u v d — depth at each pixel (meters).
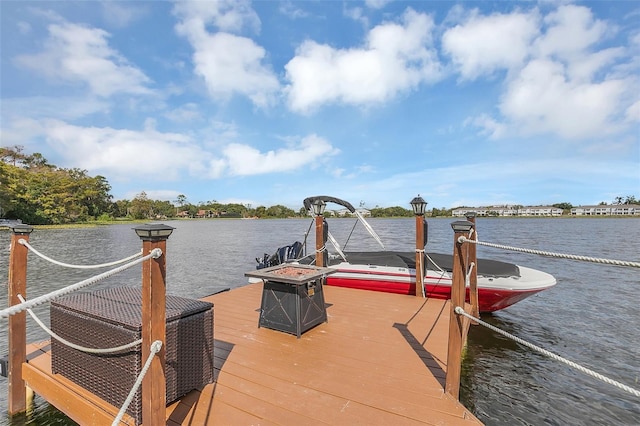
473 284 4.96
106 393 1.94
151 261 1.57
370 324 3.59
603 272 10.81
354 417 1.89
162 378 1.62
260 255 16.44
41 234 30.44
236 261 14.54
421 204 4.82
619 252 16.02
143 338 1.59
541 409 3.49
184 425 1.80
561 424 3.26
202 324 2.22
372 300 4.64
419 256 4.88
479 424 1.82
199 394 2.14
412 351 2.86
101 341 1.95
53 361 2.35
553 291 8.30
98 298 2.36
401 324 3.59
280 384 2.28
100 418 1.86
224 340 3.12
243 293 5.11
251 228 47.53
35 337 5.49
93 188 56.62
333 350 2.88
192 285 9.89
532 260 13.82
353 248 18.09
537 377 4.12
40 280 10.39
